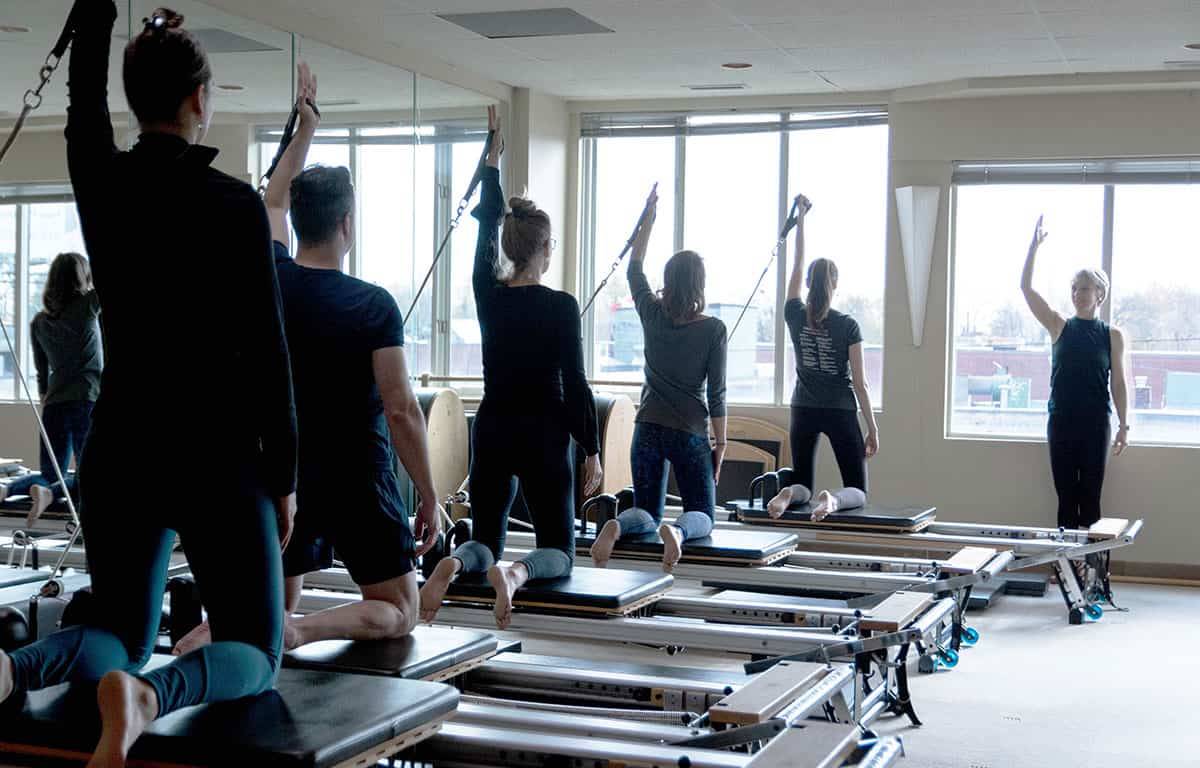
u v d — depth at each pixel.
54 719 2.03
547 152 8.20
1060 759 3.77
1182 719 4.23
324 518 2.68
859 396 5.72
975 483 7.59
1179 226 7.35
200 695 1.86
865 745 2.20
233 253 1.88
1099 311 7.51
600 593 3.54
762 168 8.11
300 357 2.58
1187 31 5.97
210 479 1.91
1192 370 7.38
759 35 6.25
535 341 3.52
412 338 7.19
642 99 8.26
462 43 6.68
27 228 4.21
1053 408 6.84
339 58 6.33
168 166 1.90
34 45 4.29
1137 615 6.11
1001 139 7.48
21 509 4.20
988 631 5.68
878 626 3.46
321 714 2.05
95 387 4.41
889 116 7.71
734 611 3.98
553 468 3.60
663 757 2.31
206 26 5.43
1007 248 7.64
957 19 5.82
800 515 5.54
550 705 3.08
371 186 6.67
